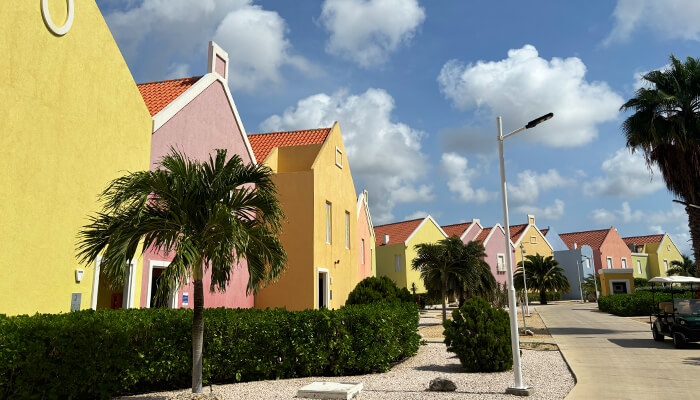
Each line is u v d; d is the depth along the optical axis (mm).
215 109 15625
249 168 7906
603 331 19438
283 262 8109
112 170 11164
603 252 58031
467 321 10938
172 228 7266
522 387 8055
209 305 14492
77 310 9094
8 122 8695
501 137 9250
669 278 16578
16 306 8648
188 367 8523
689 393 8039
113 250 6832
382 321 10711
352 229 23844
